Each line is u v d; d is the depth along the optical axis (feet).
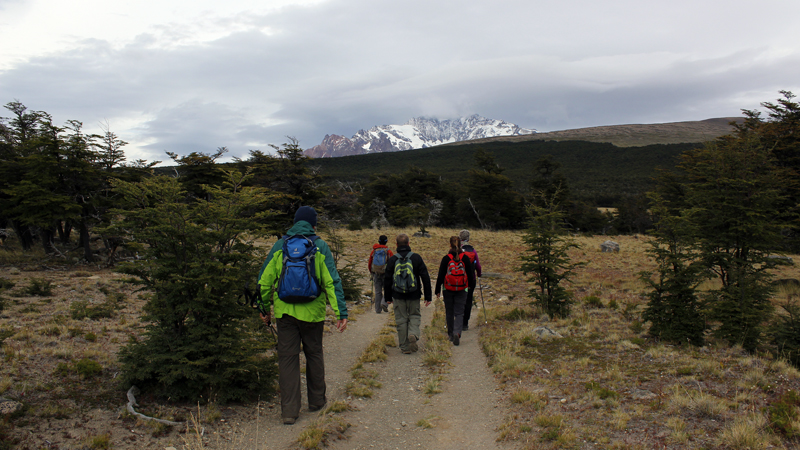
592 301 33.06
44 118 49.34
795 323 20.43
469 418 14.05
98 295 31.22
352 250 71.46
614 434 11.60
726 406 12.55
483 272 52.65
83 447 10.19
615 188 292.20
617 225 156.76
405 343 21.97
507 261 62.85
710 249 23.36
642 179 324.19
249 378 14.67
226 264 14.88
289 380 12.97
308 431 11.93
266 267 13.00
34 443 10.03
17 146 54.44
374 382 17.29
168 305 14.01
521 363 18.45
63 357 16.48
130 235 15.01
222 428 12.20
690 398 13.16
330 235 41.88
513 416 13.57
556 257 28.76
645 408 13.09
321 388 14.19
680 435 10.97
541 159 156.04
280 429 12.55
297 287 12.34
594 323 25.89
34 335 19.17
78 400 12.74
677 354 18.80
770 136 94.07
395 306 22.21
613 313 29.63
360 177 355.77
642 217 150.92
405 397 16.07
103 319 23.66
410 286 21.77
